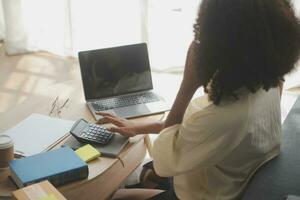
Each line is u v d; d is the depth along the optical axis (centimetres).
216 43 96
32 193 106
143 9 309
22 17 342
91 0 321
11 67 300
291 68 105
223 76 99
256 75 98
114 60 184
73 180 123
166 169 118
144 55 188
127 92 184
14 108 187
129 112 167
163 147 118
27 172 118
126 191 166
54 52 349
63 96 190
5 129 168
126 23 321
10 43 343
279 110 124
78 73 262
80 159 127
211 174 121
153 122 150
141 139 153
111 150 136
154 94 186
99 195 171
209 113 105
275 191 114
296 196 109
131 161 196
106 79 182
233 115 103
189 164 112
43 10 342
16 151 136
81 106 176
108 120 153
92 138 140
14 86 253
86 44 338
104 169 129
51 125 154
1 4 355
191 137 109
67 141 142
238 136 106
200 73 106
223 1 95
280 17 97
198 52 103
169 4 303
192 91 126
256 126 109
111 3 317
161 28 312
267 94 113
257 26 94
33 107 182
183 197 128
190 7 298
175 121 132
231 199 119
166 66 319
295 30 101
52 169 120
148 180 171
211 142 107
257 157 119
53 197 105
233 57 96
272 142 123
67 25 336
